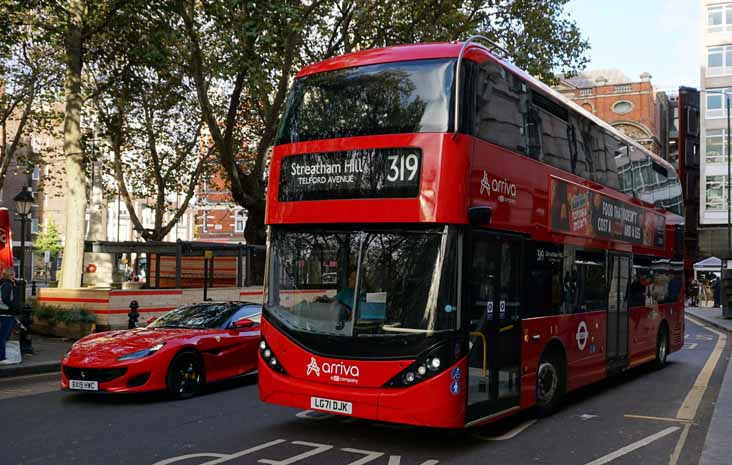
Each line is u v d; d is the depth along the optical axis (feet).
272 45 61.00
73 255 61.98
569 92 224.53
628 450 24.18
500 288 25.59
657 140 228.02
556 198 30.48
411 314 22.81
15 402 32.14
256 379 39.65
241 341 36.63
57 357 46.34
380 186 23.67
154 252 77.97
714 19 186.60
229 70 62.44
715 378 43.24
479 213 22.89
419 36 82.17
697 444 25.16
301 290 24.94
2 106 100.27
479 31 85.15
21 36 70.13
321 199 24.79
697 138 229.86
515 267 26.78
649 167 46.32
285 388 24.43
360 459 22.36
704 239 188.85
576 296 32.55
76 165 62.69
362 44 83.82
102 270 77.10
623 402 34.32
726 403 30.91
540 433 26.94
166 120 107.65
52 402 32.14
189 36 67.00
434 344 22.39
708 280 179.42
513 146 26.91
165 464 21.25
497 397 25.14
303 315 24.66
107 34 72.90
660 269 47.83
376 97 24.63
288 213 25.53
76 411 29.94
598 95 221.66
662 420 29.63
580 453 23.73
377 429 26.89
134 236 240.32
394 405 22.45
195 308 38.58
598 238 35.68
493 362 24.93
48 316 59.06
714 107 185.78
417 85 24.07
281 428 26.81
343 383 23.34
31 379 40.04
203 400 32.83
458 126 23.24
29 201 66.39
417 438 25.64
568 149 32.50
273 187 26.27
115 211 235.81
